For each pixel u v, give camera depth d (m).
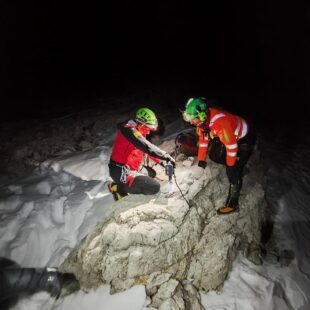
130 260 3.01
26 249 3.55
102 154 4.77
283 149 5.95
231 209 3.41
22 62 9.39
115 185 3.34
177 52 10.92
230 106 7.58
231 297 3.05
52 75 9.17
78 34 10.52
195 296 2.97
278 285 3.27
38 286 3.25
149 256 3.04
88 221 3.53
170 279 3.02
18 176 4.74
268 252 3.67
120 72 9.39
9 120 6.64
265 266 3.45
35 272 3.38
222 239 3.32
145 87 7.96
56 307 3.03
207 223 3.41
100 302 2.96
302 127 7.43
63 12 10.27
